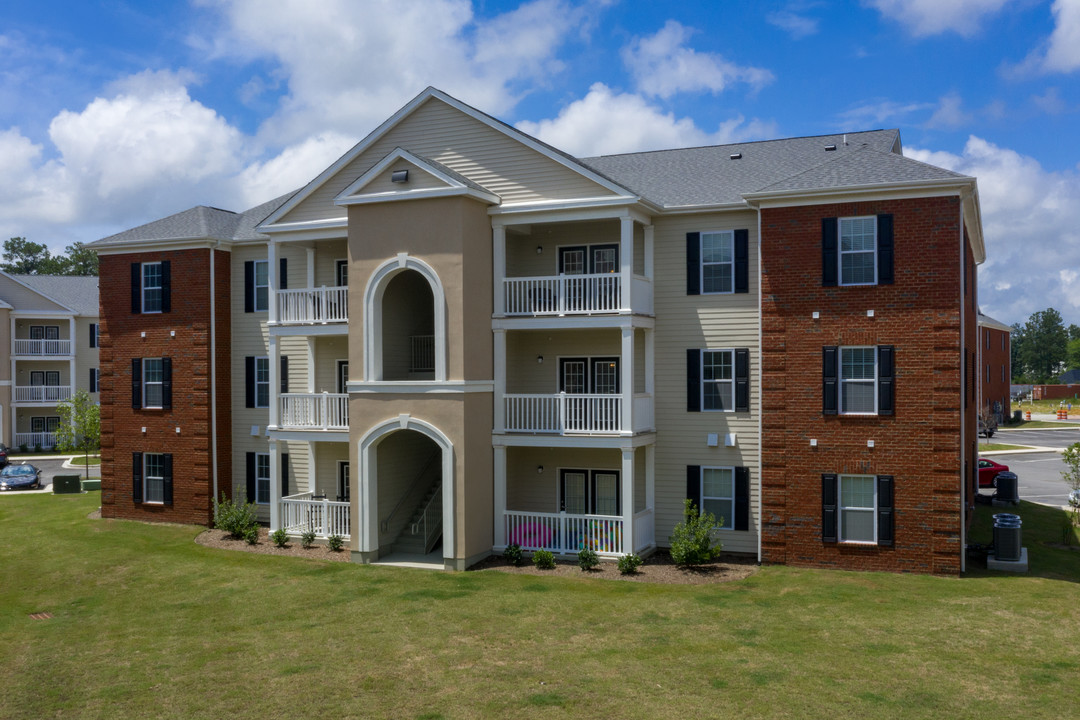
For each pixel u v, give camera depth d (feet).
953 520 66.90
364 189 78.74
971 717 40.57
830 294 69.97
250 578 71.97
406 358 85.05
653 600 62.39
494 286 78.54
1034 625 54.44
